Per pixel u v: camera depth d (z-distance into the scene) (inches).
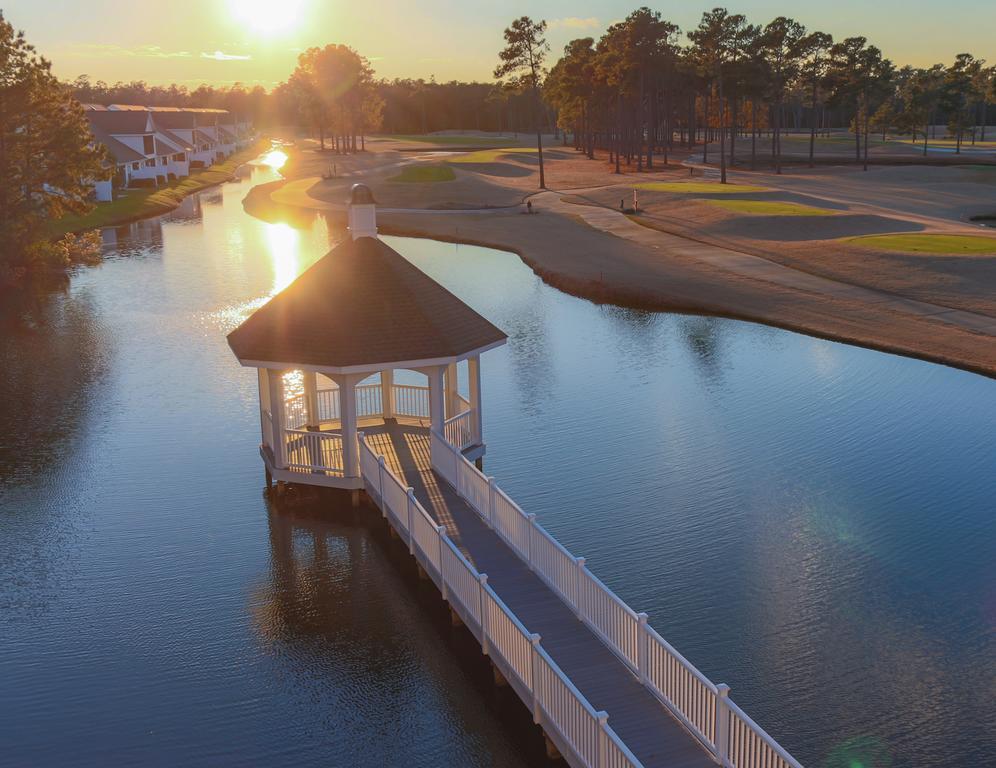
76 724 587.8
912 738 557.9
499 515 733.9
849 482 940.6
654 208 3026.6
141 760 553.9
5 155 2159.2
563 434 1085.1
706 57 4576.8
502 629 583.8
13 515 892.6
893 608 705.0
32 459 1028.5
